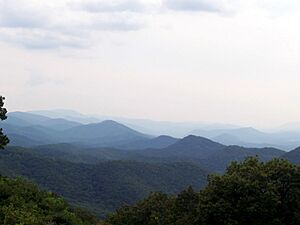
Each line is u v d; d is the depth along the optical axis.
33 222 18.61
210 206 26.27
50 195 25.20
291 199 26.66
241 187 26.19
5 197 22.59
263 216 26.20
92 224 25.84
